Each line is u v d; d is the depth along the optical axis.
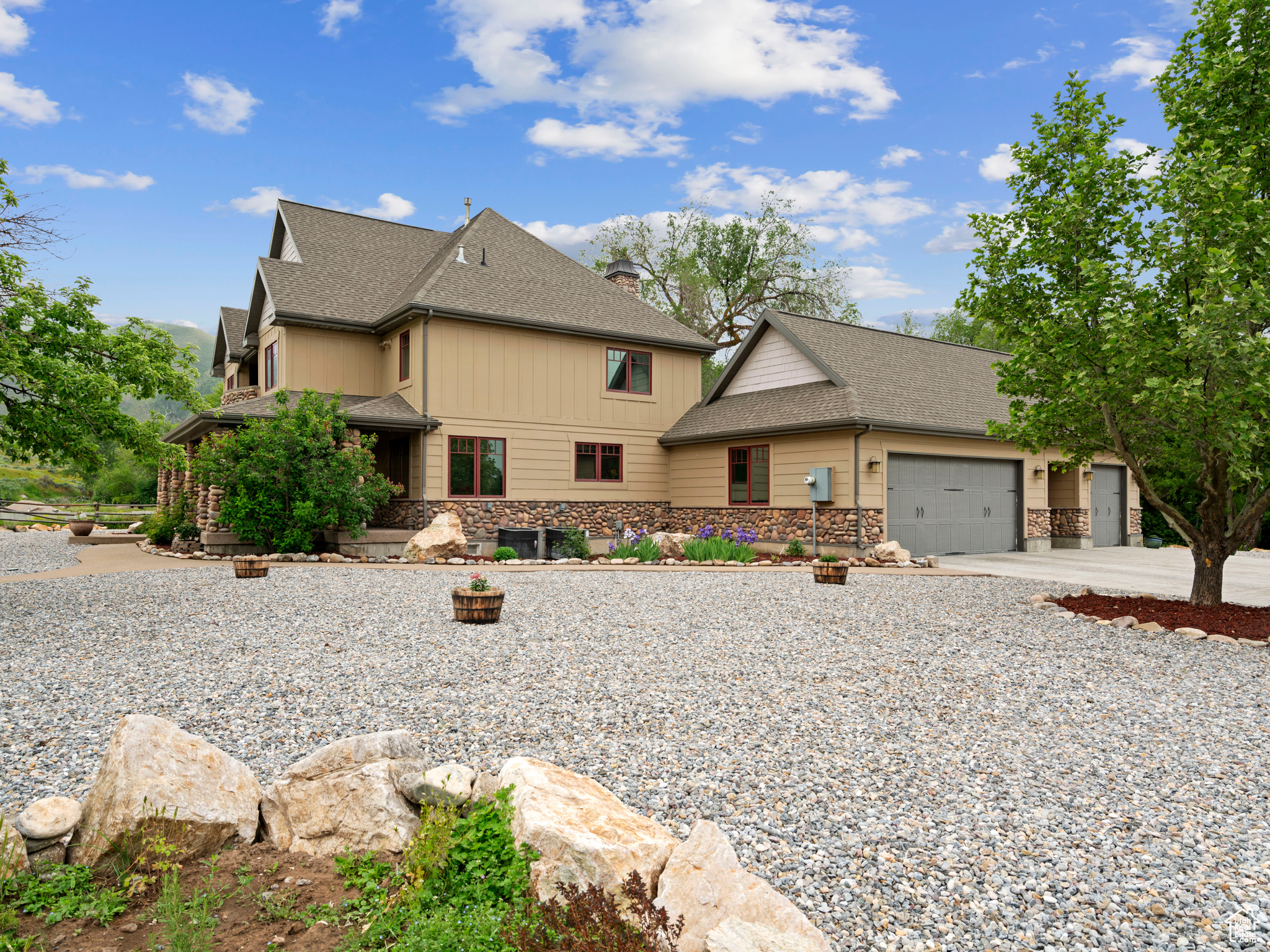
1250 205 7.75
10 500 34.62
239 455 15.21
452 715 5.06
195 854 2.83
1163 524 23.94
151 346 10.80
